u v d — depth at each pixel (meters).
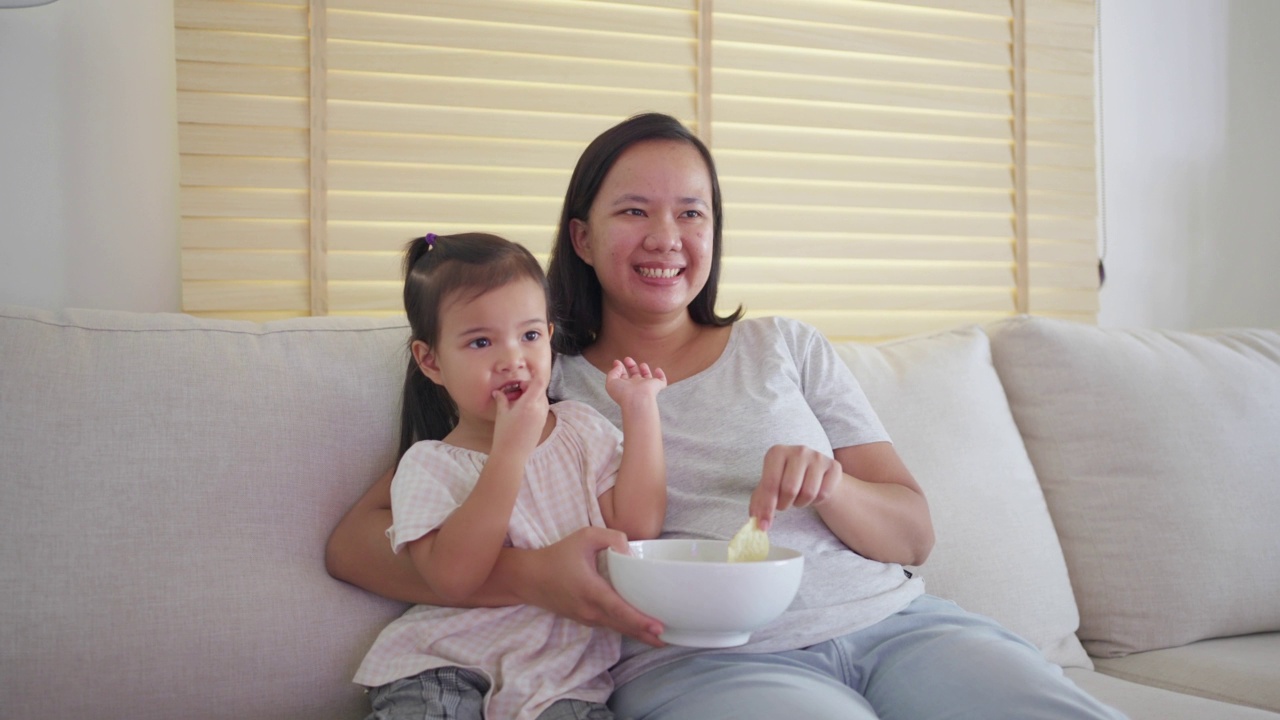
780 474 1.04
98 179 1.75
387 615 1.17
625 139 1.26
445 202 1.90
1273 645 1.49
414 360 1.24
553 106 1.96
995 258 2.31
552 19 1.96
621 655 1.12
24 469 1.08
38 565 1.05
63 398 1.13
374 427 1.26
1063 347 1.67
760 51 2.11
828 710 0.93
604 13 1.99
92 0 1.75
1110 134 2.54
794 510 1.18
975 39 2.29
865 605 1.13
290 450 1.19
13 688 1.01
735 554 1.00
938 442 1.53
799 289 2.15
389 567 1.12
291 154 1.80
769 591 0.92
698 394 1.25
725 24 2.08
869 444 1.26
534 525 1.11
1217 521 1.55
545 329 1.15
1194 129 2.62
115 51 1.76
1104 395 1.63
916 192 2.24
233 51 1.77
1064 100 2.36
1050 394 1.66
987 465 1.54
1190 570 1.52
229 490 1.15
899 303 2.23
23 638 1.02
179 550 1.10
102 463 1.11
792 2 2.14
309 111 1.81
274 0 1.79
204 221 1.76
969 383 1.62
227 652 1.08
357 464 1.24
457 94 1.90
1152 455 1.58
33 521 1.07
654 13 2.03
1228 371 1.71
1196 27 2.62
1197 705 1.18
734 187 2.10
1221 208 2.65
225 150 1.77
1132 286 2.56
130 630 1.06
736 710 0.95
